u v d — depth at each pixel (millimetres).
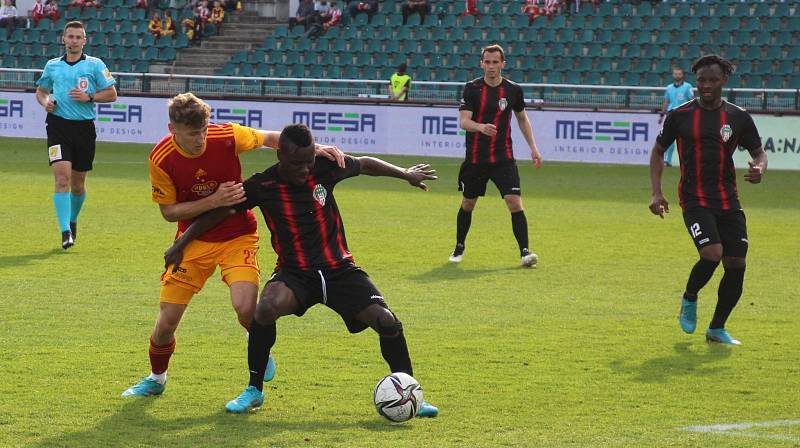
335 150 10789
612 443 9984
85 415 10703
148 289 17875
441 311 16531
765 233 26312
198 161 10883
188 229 10797
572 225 27328
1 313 15797
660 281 19500
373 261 21281
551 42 56375
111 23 64250
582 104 48188
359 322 10781
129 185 34750
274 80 51188
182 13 64188
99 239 23312
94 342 14047
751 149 14617
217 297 17453
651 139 46250
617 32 56281
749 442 10062
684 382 12445
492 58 21031
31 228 24656
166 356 11453
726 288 14508
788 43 54031
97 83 21859
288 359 13367
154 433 10125
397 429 10375
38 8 65125
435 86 50219
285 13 64562
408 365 10789
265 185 10555
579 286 18922
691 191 14625
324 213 10727
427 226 26703
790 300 17906
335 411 11016
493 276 19797
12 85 54000
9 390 11609
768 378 12688
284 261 10727
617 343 14547
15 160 42406
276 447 9719
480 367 13047
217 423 10500
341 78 57156
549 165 46062
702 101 14500
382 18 60906
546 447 9836
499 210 30500
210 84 52156
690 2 56875
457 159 47688
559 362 13367
